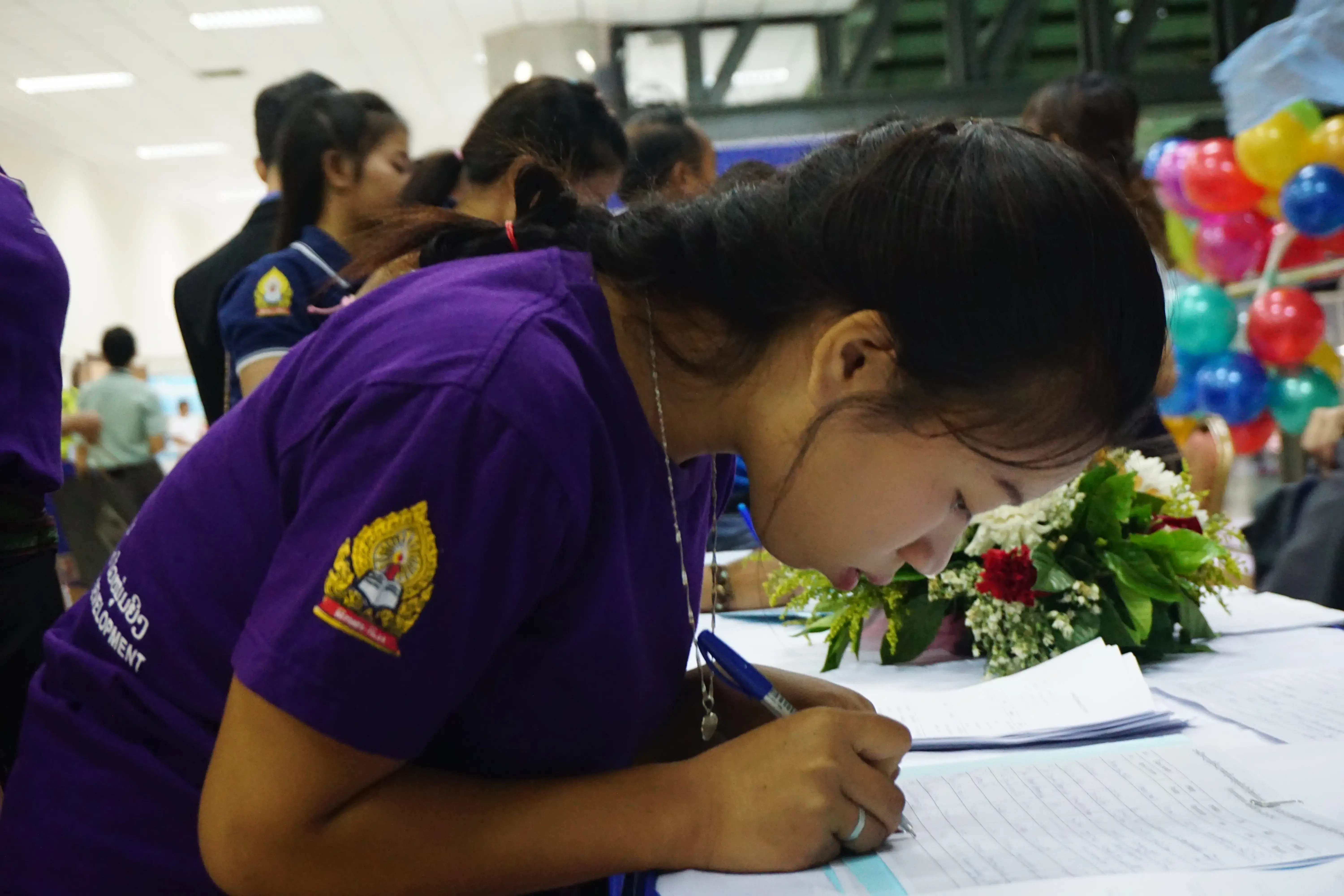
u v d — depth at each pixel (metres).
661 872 0.66
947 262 0.59
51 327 1.16
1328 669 1.03
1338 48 2.47
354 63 7.43
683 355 0.71
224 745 0.59
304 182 1.97
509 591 0.60
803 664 1.22
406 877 0.60
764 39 7.20
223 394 2.25
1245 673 1.05
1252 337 2.68
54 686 0.78
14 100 7.66
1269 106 2.58
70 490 4.65
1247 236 2.77
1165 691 0.98
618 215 0.76
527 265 0.70
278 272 1.85
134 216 10.41
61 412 1.19
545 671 0.69
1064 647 1.09
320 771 0.57
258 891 0.59
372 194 1.98
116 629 0.74
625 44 6.96
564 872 0.64
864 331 0.63
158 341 10.83
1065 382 0.60
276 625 0.58
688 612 0.78
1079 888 0.59
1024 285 0.58
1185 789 0.74
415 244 0.81
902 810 0.70
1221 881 0.58
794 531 0.71
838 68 6.89
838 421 0.65
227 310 1.88
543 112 1.64
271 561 0.67
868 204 0.63
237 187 10.89
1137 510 1.15
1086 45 5.89
